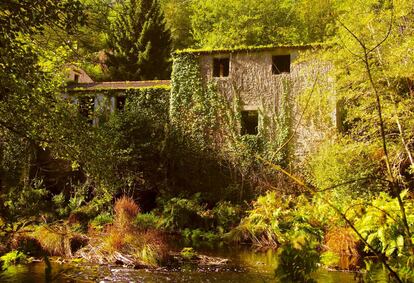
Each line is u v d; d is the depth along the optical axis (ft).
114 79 91.30
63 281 21.08
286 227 36.88
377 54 26.25
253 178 57.62
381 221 20.07
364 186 34.30
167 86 65.92
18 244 23.82
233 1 90.33
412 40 26.86
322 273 22.86
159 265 26.58
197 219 46.98
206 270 25.62
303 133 57.57
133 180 55.62
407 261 8.30
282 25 90.68
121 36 91.86
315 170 44.21
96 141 20.67
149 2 95.30
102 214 45.09
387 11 27.81
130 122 59.21
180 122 62.34
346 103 38.78
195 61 64.23
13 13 12.50
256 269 26.11
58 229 30.48
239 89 62.23
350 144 35.01
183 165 60.13
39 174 50.80
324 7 72.59
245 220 42.39
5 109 15.72
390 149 30.19
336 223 29.55
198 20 96.37
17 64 13.84
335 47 33.94
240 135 60.70
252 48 62.18
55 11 13.44
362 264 23.89
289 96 59.98
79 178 56.08
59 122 18.25
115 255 27.30
